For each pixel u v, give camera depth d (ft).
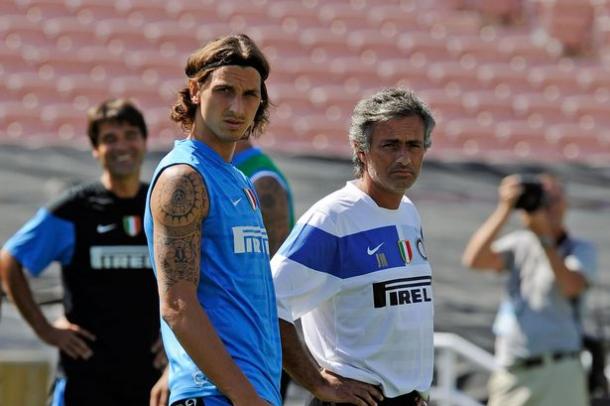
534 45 163.73
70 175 89.40
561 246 76.43
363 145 42.73
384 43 159.74
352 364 42.14
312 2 167.53
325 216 42.57
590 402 76.69
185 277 35.37
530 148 144.25
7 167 88.43
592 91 156.87
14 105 139.23
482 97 151.53
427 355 43.19
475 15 173.06
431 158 96.43
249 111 37.35
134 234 57.31
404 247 43.24
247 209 37.91
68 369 56.54
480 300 87.92
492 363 77.87
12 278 57.11
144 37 155.33
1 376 68.23
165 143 129.29
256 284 37.50
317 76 152.25
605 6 168.96
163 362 56.54
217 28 159.02
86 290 56.75
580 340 74.74
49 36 152.87
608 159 143.33
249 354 36.45
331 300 42.80
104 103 57.88
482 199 94.38
